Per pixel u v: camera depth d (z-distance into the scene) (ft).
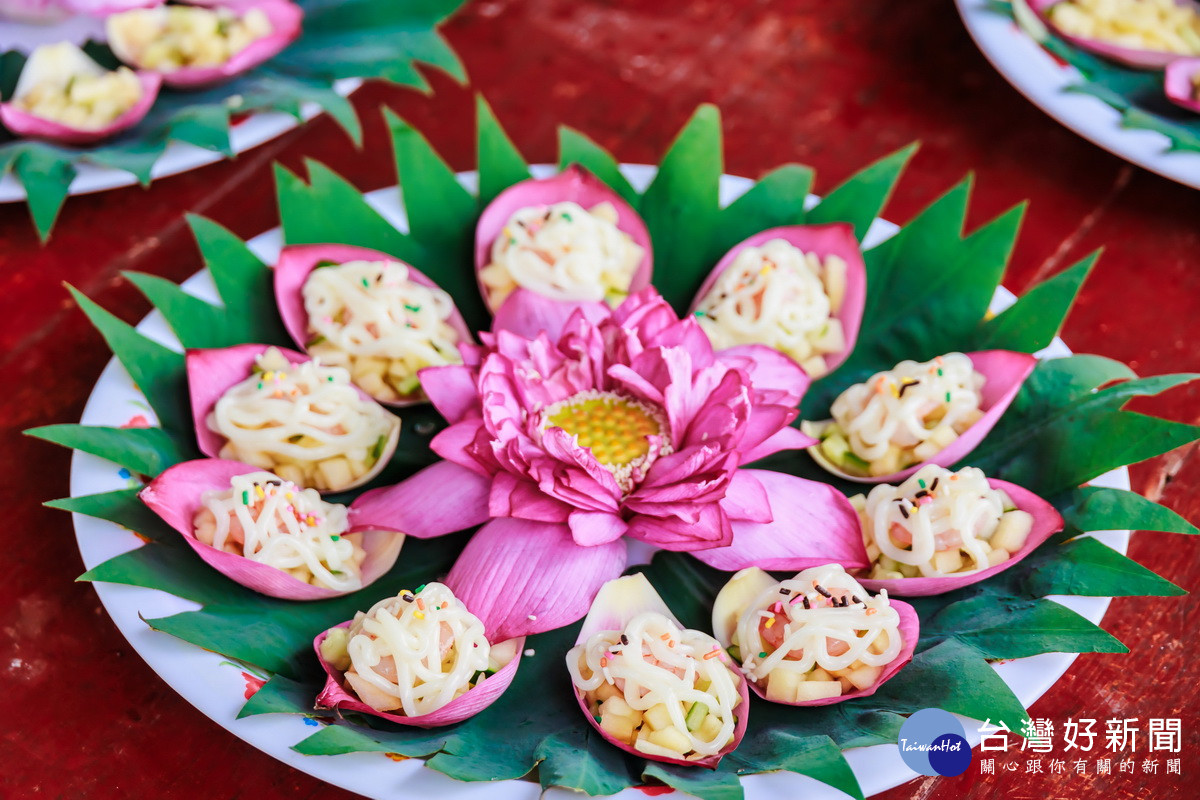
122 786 2.31
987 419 2.49
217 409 2.49
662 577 2.40
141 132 2.95
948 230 2.67
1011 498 2.43
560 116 3.17
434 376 2.49
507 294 2.69
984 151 3.11
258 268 2.65
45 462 2.63
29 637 2.44
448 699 2.23
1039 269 2.91
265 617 2.32
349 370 2.61
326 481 2.49
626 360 2.47
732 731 2.24
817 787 2.15
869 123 3.16
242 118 2.94
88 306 2.48
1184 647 2.45
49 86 3.00
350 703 2.20
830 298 2.68
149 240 2.95
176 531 2.38
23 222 2.97
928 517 2.39
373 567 2.42
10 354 2.77
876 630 2.28
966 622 2.33
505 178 2.77
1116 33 3.10
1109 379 2.51
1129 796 2.32
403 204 2.76
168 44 3.07
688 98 3.22
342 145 3.12
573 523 2.33
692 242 2.77
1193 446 2.67
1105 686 2.41
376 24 3.18
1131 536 2.56
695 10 3.41
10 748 2.34
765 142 3.13
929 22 3.37
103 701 2.38
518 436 2.38
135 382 2.50
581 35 3.35
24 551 2.53
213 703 2.21
